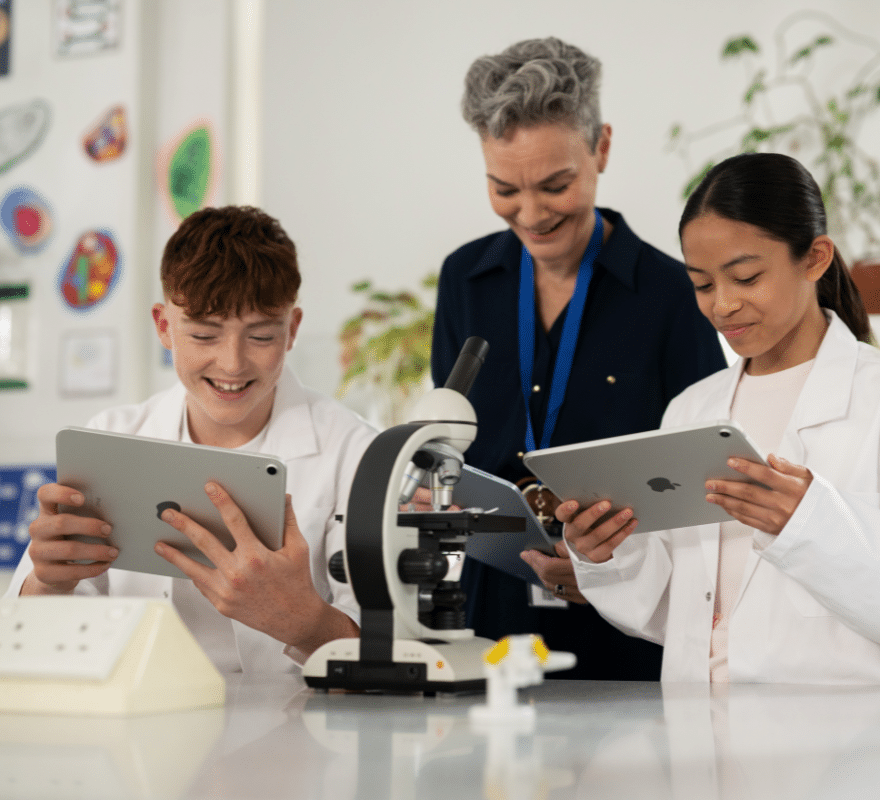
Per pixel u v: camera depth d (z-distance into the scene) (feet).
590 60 6.24
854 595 4.34
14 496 16.20
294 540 4.24
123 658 2.98
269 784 1.93
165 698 3.04
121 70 16.70
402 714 3.07
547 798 1.81
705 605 5.35
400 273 15.71
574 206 6.18
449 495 4.02
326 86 16.25
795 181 5.12
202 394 5.44
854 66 13.12
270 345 5.37
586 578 5.33
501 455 6.83
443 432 3.93
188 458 4.08
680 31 14.16
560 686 4.41
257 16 16.89
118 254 16.56
